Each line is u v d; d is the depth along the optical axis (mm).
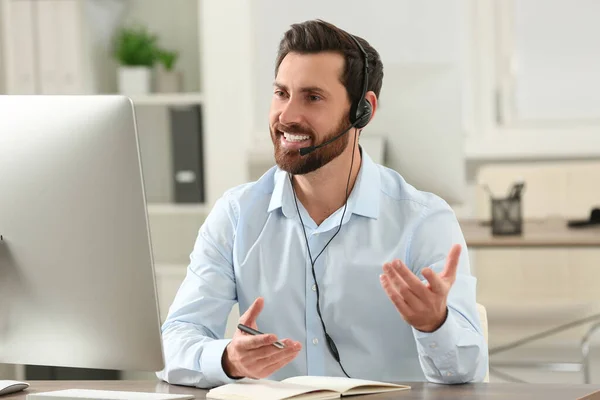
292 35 2568
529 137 7422
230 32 6848
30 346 2145
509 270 6117
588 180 6199
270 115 2590
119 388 2309
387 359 2600
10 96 2102
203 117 6914
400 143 4867
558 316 6703
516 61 7438
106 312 2059
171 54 7086
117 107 2002
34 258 2088
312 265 2637
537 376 6836
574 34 7367
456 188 4859
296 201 2695
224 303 2695
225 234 2736
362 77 2588
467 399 2037
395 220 2658
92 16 6930
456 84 4844
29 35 6762
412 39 7434
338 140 2562
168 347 2426
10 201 2090
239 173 6855
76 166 2033
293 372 2617
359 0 7426
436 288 2117
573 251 6047
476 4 7422
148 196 7316
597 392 2123
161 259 7410
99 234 2035
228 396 2078
